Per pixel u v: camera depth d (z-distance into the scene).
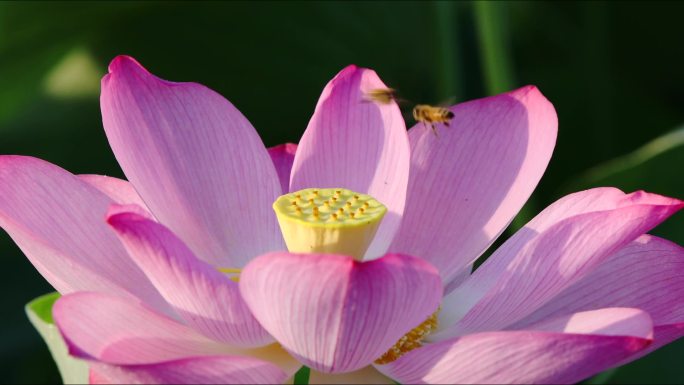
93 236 1.00
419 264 0.92
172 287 0.95
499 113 1.04
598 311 0.95
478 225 1.03
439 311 1.01
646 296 1.00
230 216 1.03
